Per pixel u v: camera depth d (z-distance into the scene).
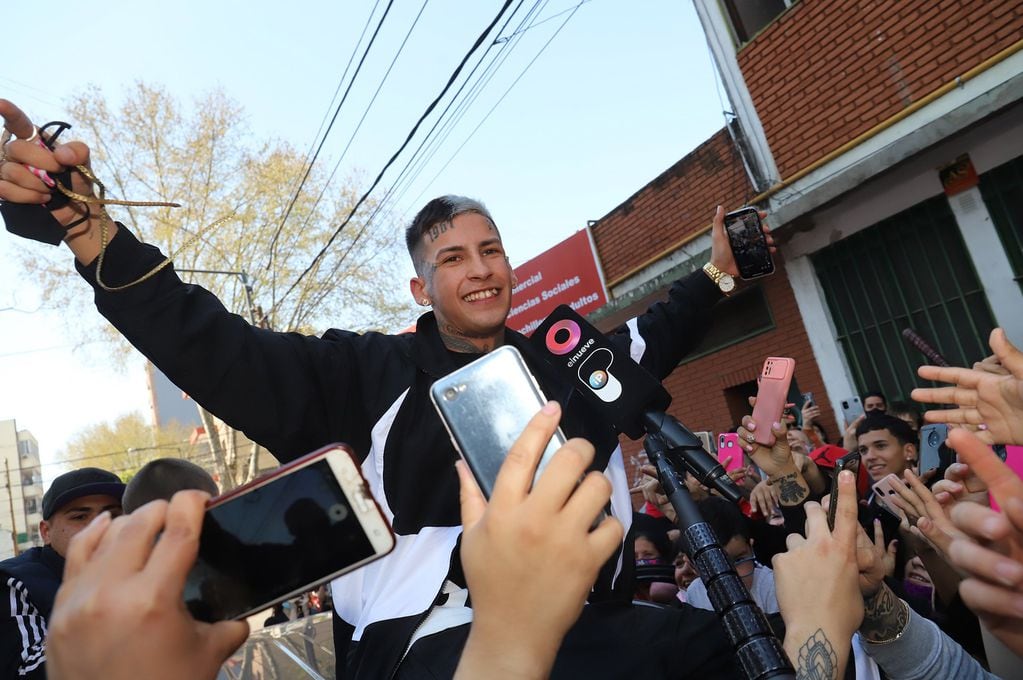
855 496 1.22
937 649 1.44
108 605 0.58
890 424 3.72
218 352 1.47
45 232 1.31
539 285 10.31
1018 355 1.12
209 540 0.79
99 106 17.08
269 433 1.58
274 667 2.79
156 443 39.66
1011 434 1.12
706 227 7.94
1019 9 5.31
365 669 1.46
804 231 7.12
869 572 1.38
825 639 1.11
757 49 7.14
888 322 6.57
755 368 7.91
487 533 0.67
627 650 1.40
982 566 0.78
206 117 17.64
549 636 0.68
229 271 16.81
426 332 1.86
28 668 2.43
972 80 5.60
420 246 1.98
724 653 1.43
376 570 1.59
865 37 6.26
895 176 6.25
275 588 0.79
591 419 1.76
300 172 18.14
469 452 0.90
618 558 1.64
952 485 1.30
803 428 5.05
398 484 1.61
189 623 0.62
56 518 2.81
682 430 1.53
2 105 1.24
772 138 7.11
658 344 2.21
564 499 0.67
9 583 2.55
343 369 1.71
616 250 9.26
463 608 1.47
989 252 5.78
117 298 1.37
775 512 2.82
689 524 1.24
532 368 1.85
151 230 17.42
